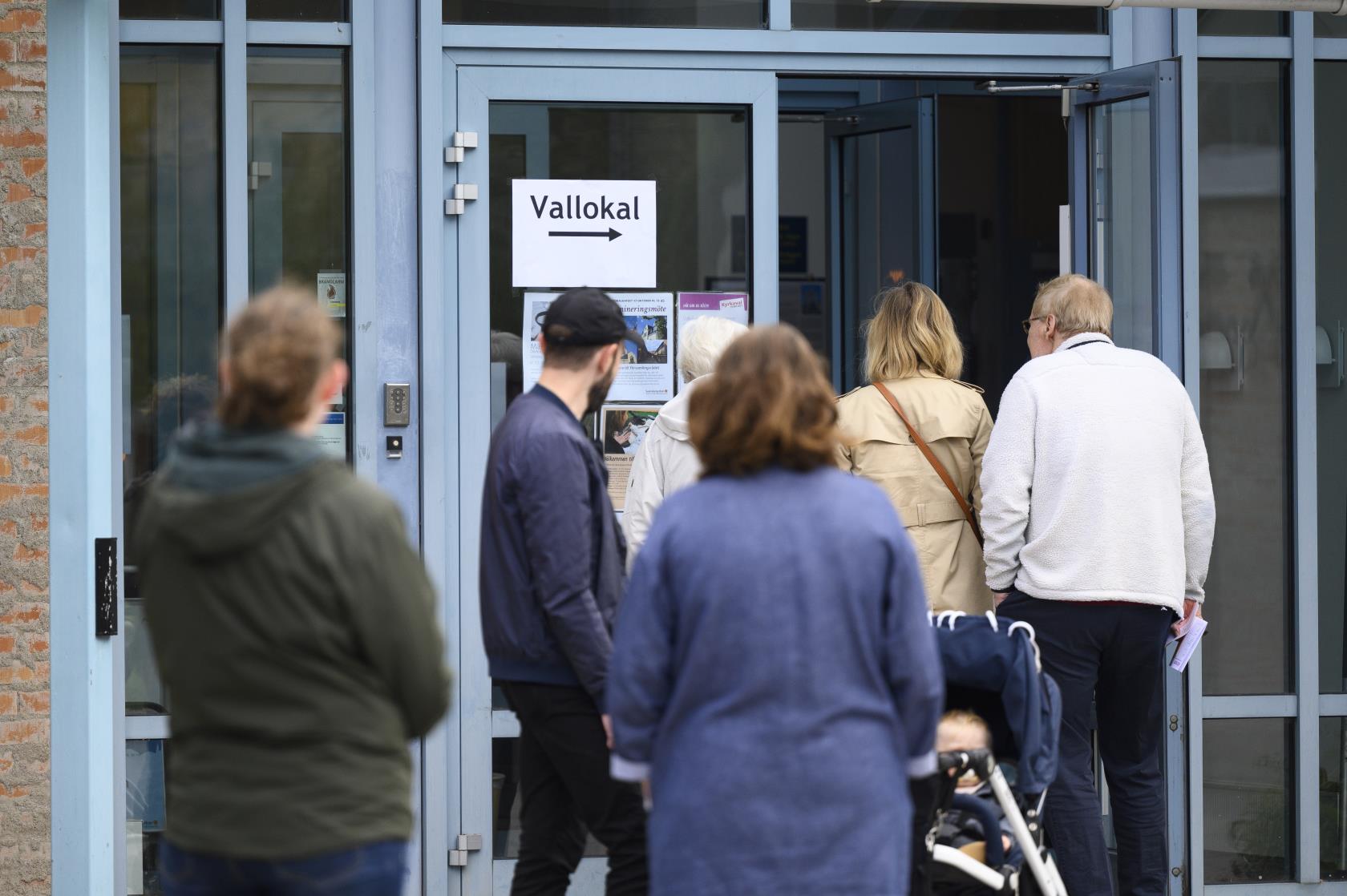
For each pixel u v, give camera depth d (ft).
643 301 47.91
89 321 41.55
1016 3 47.03
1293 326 48.85
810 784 23.26
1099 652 40.50
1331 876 49.73
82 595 41.65
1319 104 49.06
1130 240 46.57
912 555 24.49
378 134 46.06
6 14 40.78
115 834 44.16
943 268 68.28
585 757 32.94
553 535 31.63
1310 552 48.98
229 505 22.48
